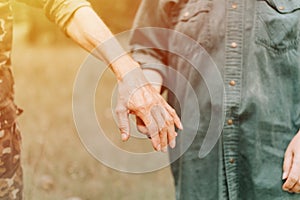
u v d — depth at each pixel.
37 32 16.03
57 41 16.28
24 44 16.69
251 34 2.95
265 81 2.93
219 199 2.99
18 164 2.69
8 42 2.62
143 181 6.14
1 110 2.59
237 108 2.94
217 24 2.99
